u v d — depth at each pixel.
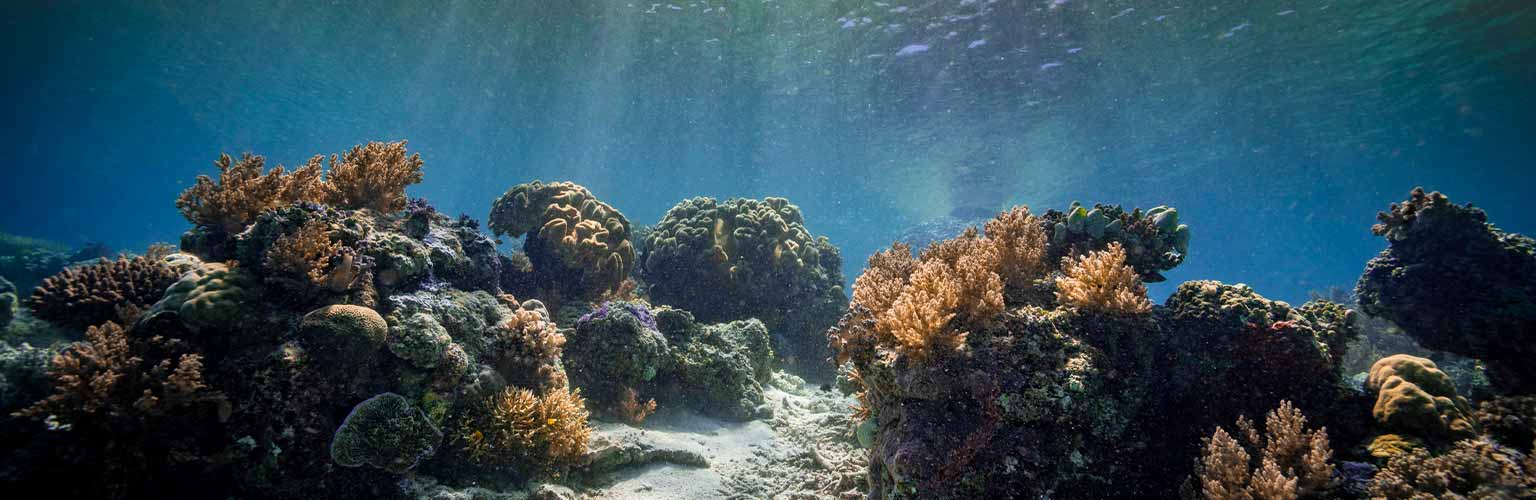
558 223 9.14
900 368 4.50
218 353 4.54
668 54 28.30
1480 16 17.27
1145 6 17.94
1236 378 4.70
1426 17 17.59
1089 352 4.47
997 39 21.39
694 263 11.16
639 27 25.30
